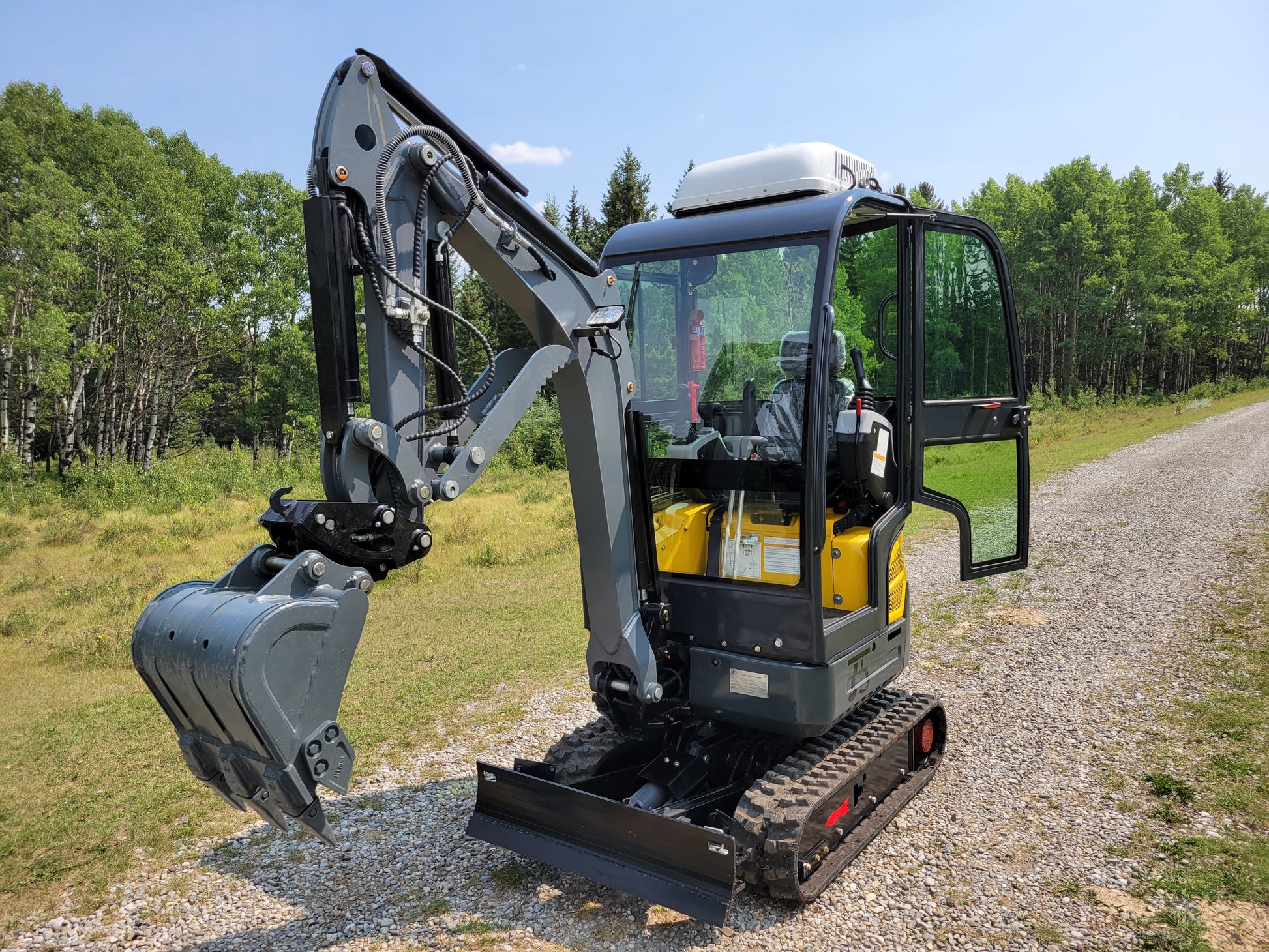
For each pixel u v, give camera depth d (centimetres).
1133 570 954
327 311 254
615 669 383
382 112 266
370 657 765
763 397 370
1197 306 5528
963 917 349
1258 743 506
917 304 401
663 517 396
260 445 4538
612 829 351
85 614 992
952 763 502
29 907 390
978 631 772
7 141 2920
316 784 254
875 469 368
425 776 518
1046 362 5638
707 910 319
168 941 358
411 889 389
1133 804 442
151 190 3131
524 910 367
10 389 2953
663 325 396
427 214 282
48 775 541
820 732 352
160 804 496
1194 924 338
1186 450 2022
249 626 237
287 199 3831
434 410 277
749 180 413
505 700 649
